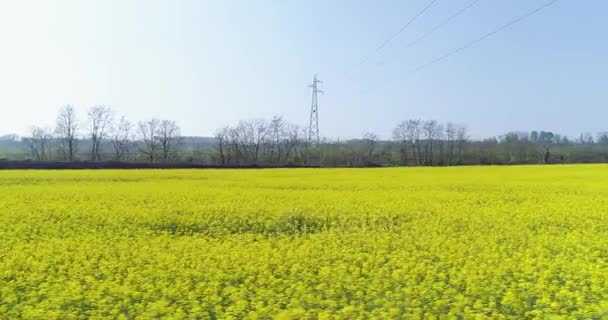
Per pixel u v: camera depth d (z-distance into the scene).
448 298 8.21
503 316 7.40
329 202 21.86
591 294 8.58
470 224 16.34
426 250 12.61
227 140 85.06
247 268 10.09
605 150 84.50
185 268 10.38
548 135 113.38
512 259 10.95
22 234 14.54
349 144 88.06
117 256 11.83
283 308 8.12
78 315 7.72
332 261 11.17
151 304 7.88
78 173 43.22
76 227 16.14
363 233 15.07
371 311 7.86
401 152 86.88
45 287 8.85
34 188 28.83
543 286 8.65
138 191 26.75
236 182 34.25
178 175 41.97
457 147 88.94
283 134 85.88
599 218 17.52
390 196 24.50
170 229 17.25
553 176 39.09
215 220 17.75
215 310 7.78
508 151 84.00
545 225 16.27
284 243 13.23
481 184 31.64
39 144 93.25
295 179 37.47
